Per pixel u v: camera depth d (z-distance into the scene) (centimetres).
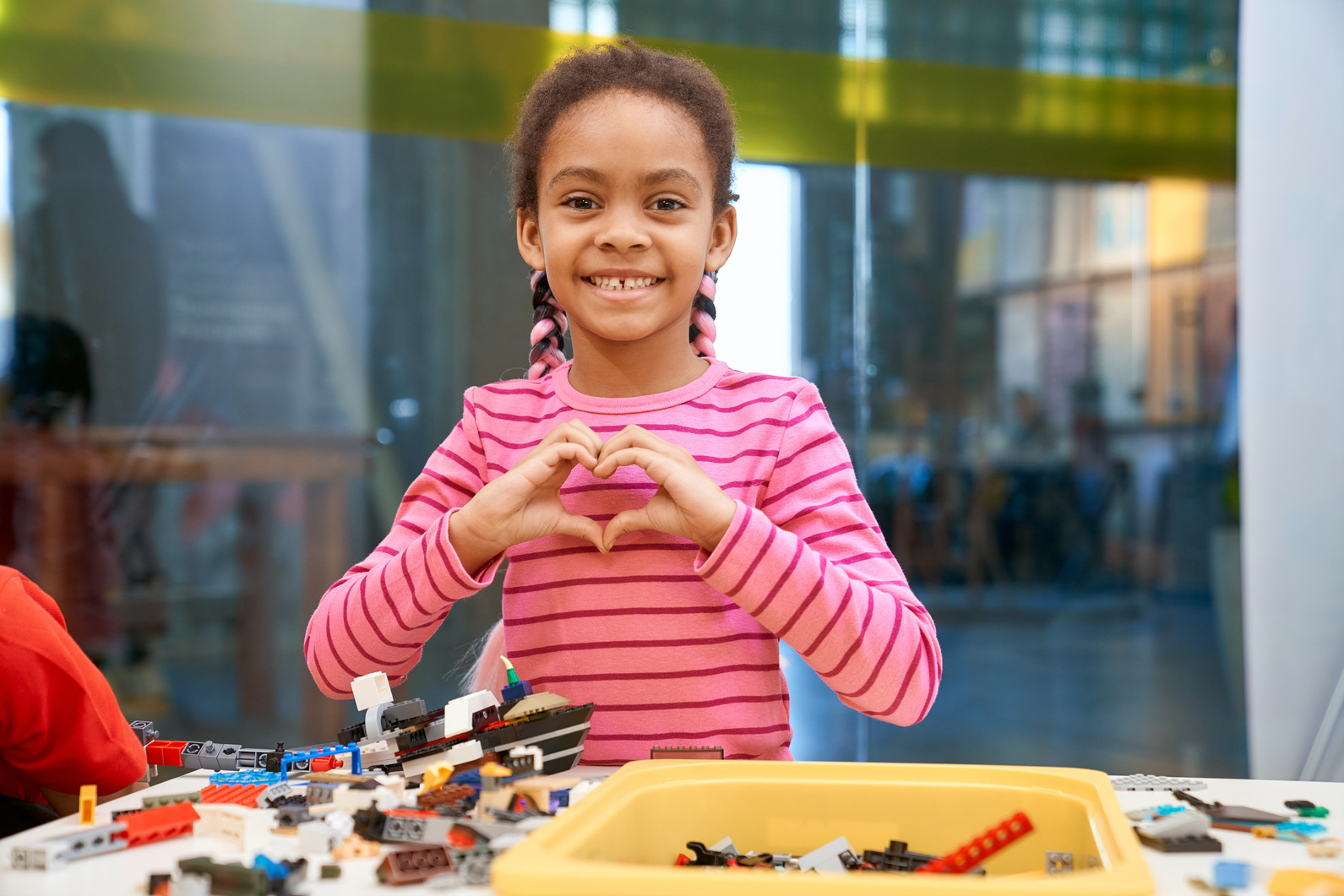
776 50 307
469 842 45
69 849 45
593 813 47
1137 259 345
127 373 361
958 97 319
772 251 354
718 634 76
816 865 49
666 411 80
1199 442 347
